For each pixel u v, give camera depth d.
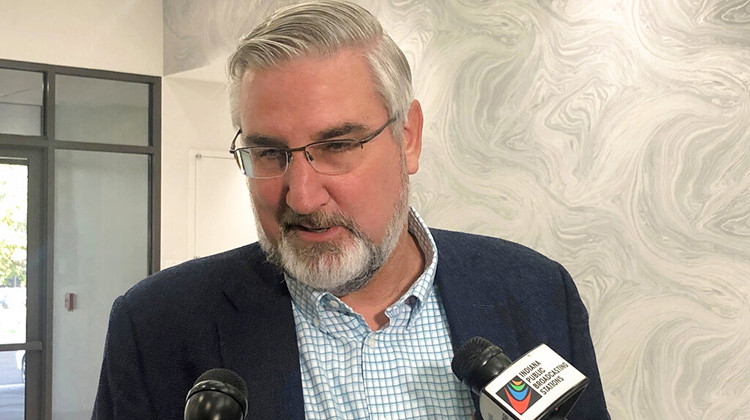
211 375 0.86
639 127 2.46
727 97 2.21
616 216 2.54
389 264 1.12
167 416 1.09
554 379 0.85
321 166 0.95
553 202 2.74
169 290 1.16
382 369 1.11
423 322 1.16
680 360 2.35
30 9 5.63
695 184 2.30
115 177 5.93
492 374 0.89
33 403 5.62
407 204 1.07
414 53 3.32
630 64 2.48
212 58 5.47
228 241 6.21
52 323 5.66
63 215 5.74
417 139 1.10
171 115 6.02
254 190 0.99
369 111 0.97
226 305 1.12
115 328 1.14
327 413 1.07
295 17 0.95
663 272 2.39
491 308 1.17
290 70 0.94
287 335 1.09
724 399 2.23
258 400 1.05
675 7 2.34
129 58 5.90
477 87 3.04
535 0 2.80
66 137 5.76
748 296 2.17
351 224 0.96
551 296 1.23
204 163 6.12
